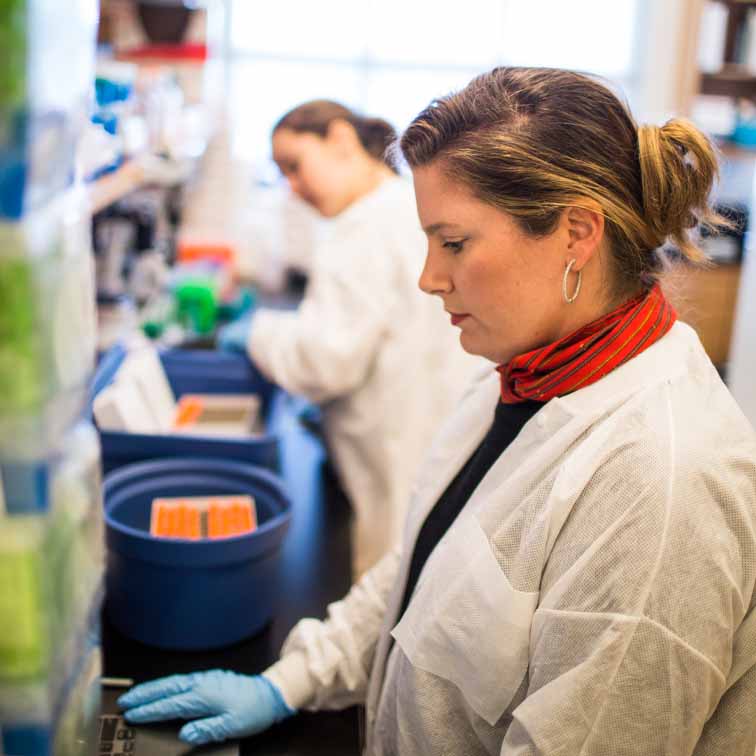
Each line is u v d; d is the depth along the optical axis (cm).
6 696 76
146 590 152
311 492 237
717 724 108
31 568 73
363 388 234
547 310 108
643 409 104
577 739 98
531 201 101
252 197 516
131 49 287
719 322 561
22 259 67
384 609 142
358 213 231
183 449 198
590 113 103
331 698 140
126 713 132
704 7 563
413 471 233
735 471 101
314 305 236
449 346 229
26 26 64
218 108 454
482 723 113
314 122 233
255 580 158
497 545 110
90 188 156
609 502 100
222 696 133
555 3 606
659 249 112
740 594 99
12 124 65
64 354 78
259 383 268
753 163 568
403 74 614
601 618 97
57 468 79
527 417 119
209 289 307
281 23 595
